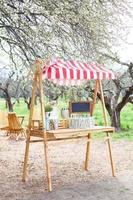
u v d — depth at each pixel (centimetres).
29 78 1219
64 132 727
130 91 1705
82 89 1545
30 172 862
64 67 725
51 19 930
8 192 681
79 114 827
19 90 2634
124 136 1583
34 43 1012
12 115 1508
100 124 2008
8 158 1078
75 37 1055
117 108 1773
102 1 1032
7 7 873
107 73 796
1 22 962
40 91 730
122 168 889
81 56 1089
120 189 688
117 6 1096
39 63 744
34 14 933
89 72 758
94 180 768
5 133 1812
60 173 847
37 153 1180
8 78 2302
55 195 655
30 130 772
